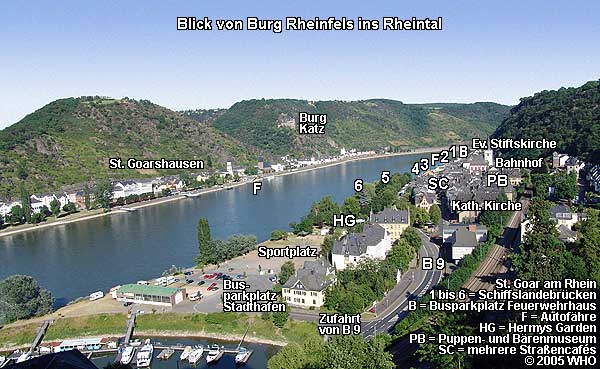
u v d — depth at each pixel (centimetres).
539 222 19612
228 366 15675
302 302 18662
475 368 11088
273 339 17050
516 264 17688
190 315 18600
